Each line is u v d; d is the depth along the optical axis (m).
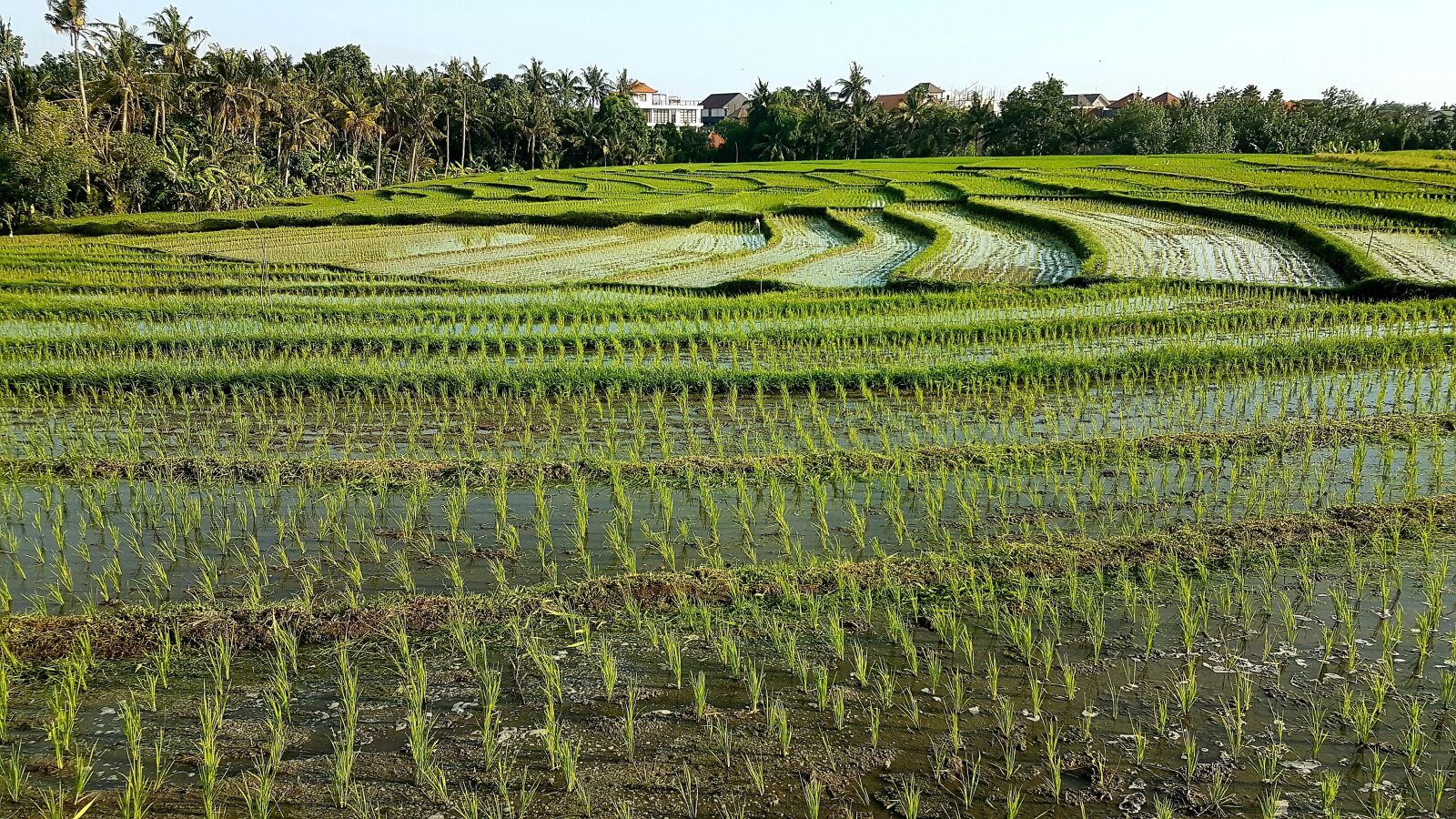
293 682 5.88
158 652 6.16
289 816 4.70
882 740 5.24
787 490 9.15
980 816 4.63
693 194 47.03
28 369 13.07
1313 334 14.65
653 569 7.50
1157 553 7.25
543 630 6.48
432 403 12.51
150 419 11.86
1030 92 74.69
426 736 5.32
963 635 6.27
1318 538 7.45
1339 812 4.61
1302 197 33.12
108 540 8.06
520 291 21.06
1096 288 19.05
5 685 5.50
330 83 63.94
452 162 82.19
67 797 4.82
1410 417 10.47
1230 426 10.93
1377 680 5.56
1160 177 43.81
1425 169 43.09
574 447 10.36
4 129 40.38
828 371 12.84
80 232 37.75
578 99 88.81
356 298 20.33
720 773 5.00
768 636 6.33
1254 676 5.77
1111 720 5.38
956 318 17.17
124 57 46.88
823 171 57.72
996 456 9.65
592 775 4.98
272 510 8.71
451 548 7.85
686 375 12.78
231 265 25.67
